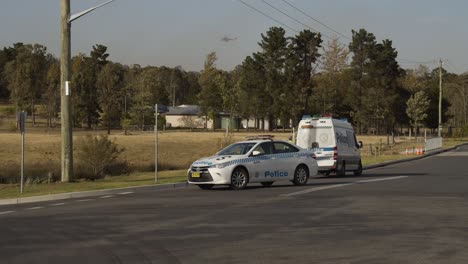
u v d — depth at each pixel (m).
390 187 19.95
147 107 108.06
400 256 8.80
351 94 96.25
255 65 103.38
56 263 8.48
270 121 112.38
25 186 21.80
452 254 8.94
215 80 118.94
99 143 29.03
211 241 10.08
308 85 95.38
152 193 19.08
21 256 8.99
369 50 93.25
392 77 93.44
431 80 119.38
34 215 13.80
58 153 47.53
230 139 43.84
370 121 100.12
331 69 93.25
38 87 123.94
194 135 86.38
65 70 23.27
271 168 20.12
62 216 13.49
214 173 19.02
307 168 21.33
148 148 54.12
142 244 9.88
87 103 107.50
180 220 12.51
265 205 14.97
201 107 122.50
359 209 14.09
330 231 11.02
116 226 11.84
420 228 11.34
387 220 12.34
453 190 18.84
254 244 9.77
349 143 26.70
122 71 154.12
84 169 28.31
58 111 109.44
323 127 25.86
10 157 42.78
